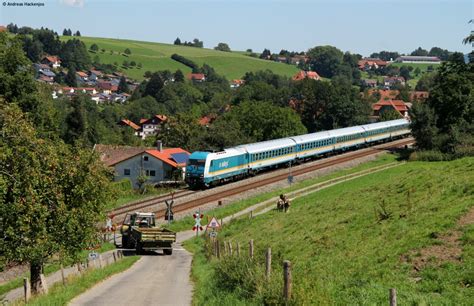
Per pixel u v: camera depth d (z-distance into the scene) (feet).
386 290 59.93
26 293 73.92
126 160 286.25
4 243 77.51
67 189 87.40
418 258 71.36
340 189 202.59
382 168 267.18
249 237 131.75
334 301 54.70
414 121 317.63
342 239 93.86
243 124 425.69
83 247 89.25
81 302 66.64
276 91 579.48
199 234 167.94
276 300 53.72
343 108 507.71
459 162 136.36
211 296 66.13
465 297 56.08
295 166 283.18
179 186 260.01
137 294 72.95
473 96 305.53
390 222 94.94
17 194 75.61
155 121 616.39
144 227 139.74
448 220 82.53
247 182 239.91
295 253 93.20
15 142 75.87
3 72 176.04
